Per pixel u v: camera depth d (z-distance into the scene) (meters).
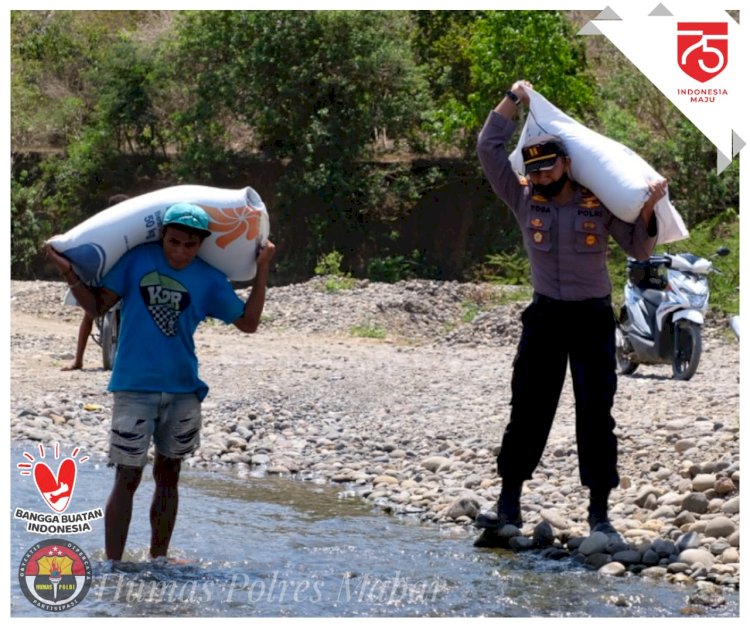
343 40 30.45
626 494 6.85
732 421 8.13
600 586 5.29
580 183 5.96
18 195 33.75
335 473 8.05
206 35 30.89
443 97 32.12
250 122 30.94
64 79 37.06
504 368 13.42
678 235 6.01
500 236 30.91
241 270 5.62
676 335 11.69
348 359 14.09
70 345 14.38
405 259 31.58
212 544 5.98
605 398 6.05
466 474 7.67
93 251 5.35
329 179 30.52
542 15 27.30
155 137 34.16
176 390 5.47
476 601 5.02
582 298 6.02
